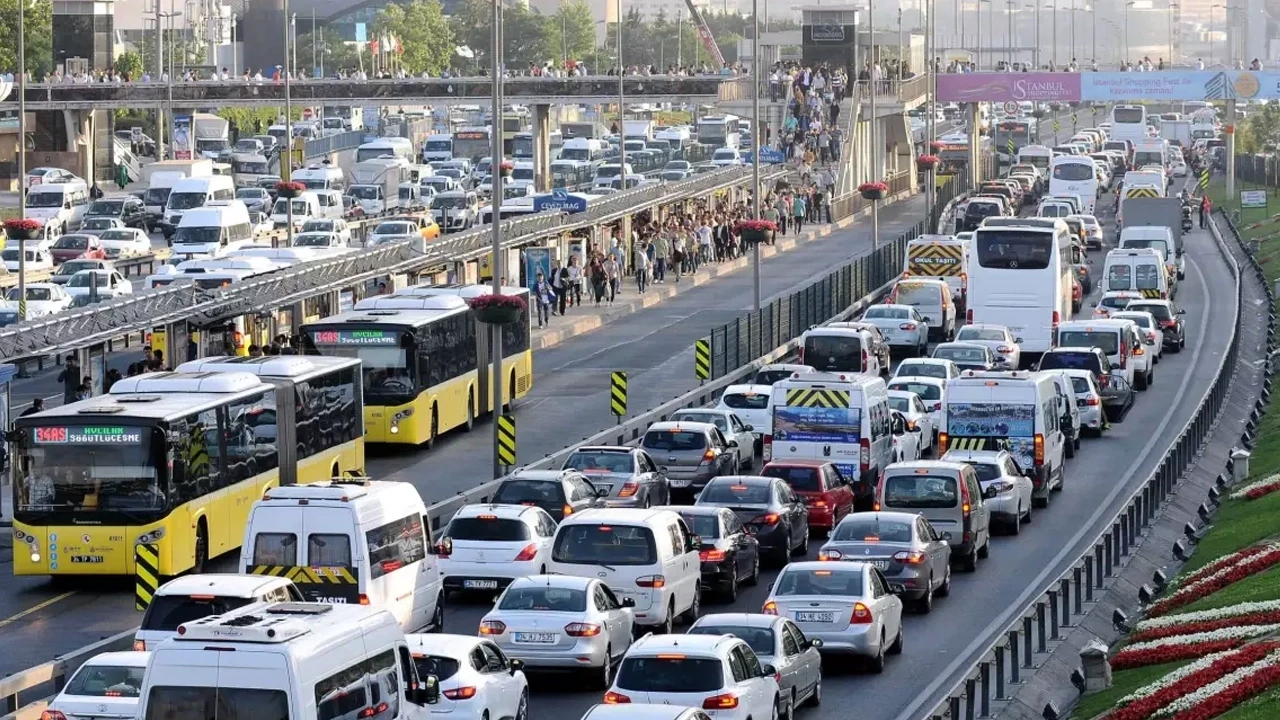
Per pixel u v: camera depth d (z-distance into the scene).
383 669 52.44
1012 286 172.38
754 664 62.94
